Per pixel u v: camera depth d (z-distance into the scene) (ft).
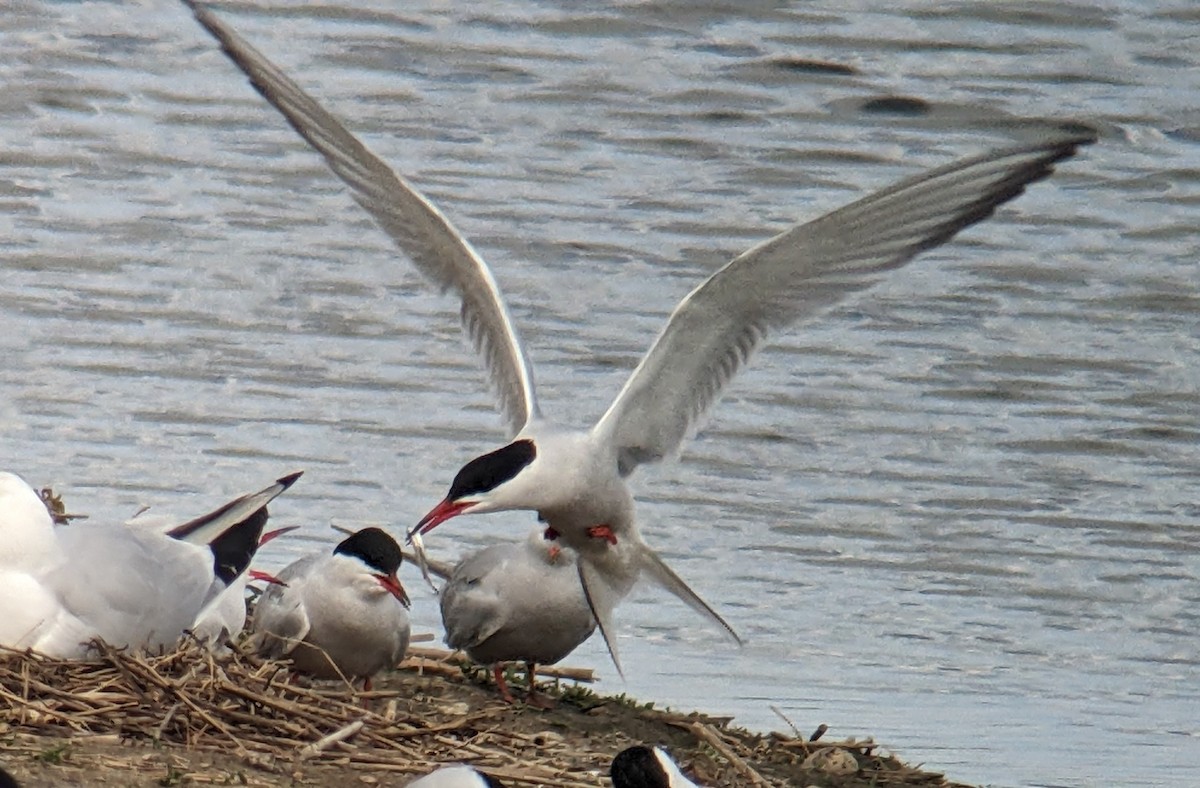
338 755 31.86
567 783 32.30
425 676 40.42
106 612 33.17
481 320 36.91
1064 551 51.90
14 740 30.17
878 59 87.61
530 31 90.68
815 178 79.66
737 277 34.22
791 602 48.34
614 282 68.44
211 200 73.72
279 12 92.58
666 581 35.60
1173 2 88.33
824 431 58.23
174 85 85.20
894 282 68.28
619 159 80.43
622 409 35.09
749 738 38.99
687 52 88.58
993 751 40.06
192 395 57.82
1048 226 73.15
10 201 72.49
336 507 51.29
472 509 33.73
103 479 51.78
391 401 58.34
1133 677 45.11
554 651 39.32
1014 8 89.10
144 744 31.07
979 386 61.52
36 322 62.49
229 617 36.50
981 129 83.61
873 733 40.75
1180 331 66.23
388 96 85.61
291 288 66.23
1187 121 83.35
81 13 90.33
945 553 51.60
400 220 37.17
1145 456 57.82
